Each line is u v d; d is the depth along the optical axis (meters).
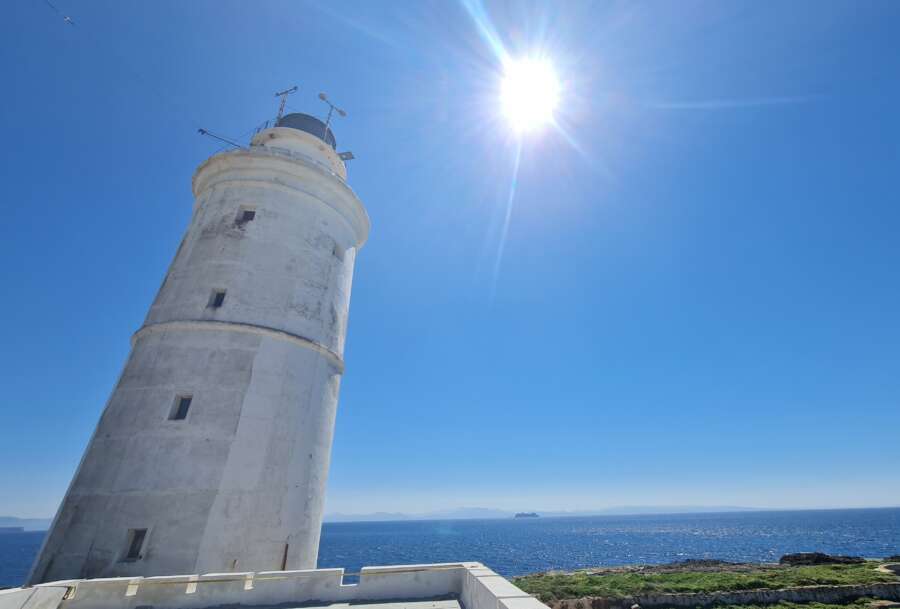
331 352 14.41
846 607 23.22
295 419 12.62
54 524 10.81
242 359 12.33
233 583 8.66
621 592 26.30
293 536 11.63
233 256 13.61
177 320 12.59
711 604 24.70
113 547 9.98
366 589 9.00
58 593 7.50
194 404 11.54
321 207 15.59
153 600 8.24
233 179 15.02
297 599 8.74
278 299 13.52
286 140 17.33
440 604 8.51
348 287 16.42
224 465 11.05
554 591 27.36
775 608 23.47
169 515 10.31
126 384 12.20
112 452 11.14
